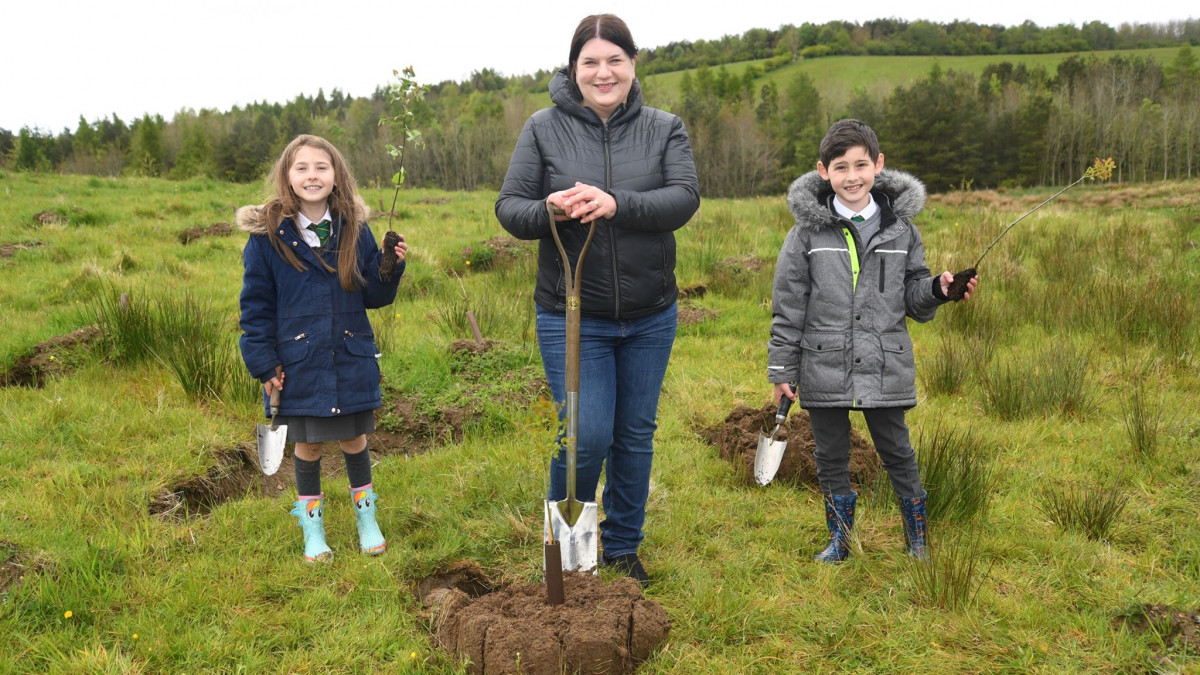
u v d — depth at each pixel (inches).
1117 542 126.5
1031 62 5300.2
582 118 105.0
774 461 123.1
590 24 102.0
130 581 111.0
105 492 133.3
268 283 117.9
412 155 2407.7
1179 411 178.7
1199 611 102.2
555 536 101.8
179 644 97.0
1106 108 2667.3
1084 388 194.1
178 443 155.0
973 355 210.7
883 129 2709.2
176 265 334.6
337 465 163.8
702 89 4601.4
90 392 182.9
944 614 105.4
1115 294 253.4
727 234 411.2
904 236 117.6
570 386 97.3
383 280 120.0
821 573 115.4
